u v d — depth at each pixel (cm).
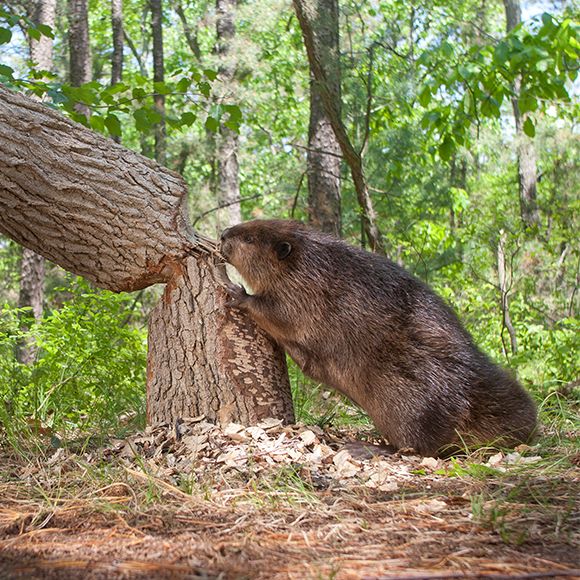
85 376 668
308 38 966
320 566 283
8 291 1817
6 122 460
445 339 512
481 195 2025
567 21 759
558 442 536
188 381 513
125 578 268
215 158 1802
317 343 519
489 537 318
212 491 395
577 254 1216
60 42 1764
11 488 403
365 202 1012
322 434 523
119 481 404
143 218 500
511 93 839
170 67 2823
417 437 501
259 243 520
